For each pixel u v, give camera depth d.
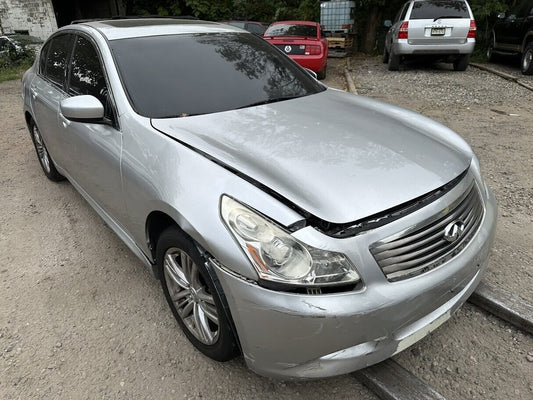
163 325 2.49
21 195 4.21
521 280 2.65
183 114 2.50
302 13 17.95
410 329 1.84
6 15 15.11
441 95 7.88
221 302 1.84
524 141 5.14
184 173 1.99
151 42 2.90
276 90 2.90
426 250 1.82
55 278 2.94
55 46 3.80
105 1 19.25
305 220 1.70
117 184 2.48
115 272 2.97
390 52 11.06
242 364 2.22
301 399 2.02
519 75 9.63
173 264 2.21
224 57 2.99
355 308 1.64
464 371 2.12
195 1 18.64
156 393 2.07
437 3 9.86
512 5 12.37
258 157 1.99
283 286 1.65
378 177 1.88
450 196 1.94
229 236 1.74
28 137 6.03
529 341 2.27
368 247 1.70
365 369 2.07
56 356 2.30
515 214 3.42
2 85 10.20
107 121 2.56
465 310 2.49
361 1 15.00
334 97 2.98
